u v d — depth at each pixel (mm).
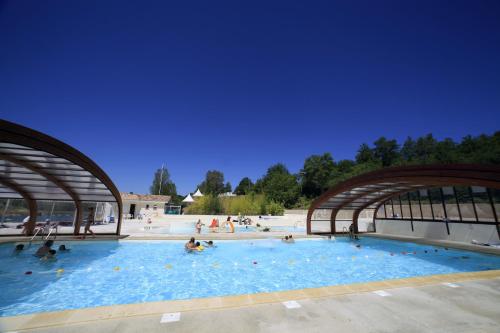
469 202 15086
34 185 13555
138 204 41844
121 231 19047
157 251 13008
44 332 3479
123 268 9805
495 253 12008
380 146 79938
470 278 6430
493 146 53438
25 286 7637
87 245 13617
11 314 5840
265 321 3922
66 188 13797
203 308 4348
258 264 11055
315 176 68562
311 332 3609
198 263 10938
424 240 15859
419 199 18016
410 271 10195
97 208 23594
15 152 10039
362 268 10625
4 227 16016
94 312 4109
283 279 8969
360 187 16000
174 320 3906
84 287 7684
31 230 14422
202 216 29688
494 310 4457
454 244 14281
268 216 32312
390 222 20016
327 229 27547
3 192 14297
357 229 20625
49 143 9641
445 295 5176
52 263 10133
